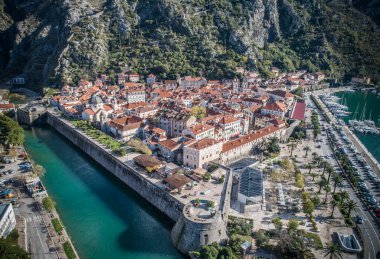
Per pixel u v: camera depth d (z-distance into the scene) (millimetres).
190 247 100562
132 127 188750
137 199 136000
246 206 121250
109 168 159375
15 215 111062
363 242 104250
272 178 146750
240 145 170125
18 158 160750
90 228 114312
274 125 199875
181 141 166625
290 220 109250
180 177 127938
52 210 114938
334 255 92438
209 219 101375
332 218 117188
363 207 125438
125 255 101000
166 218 121750
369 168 161500
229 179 135625
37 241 97875
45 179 150000
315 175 150000
